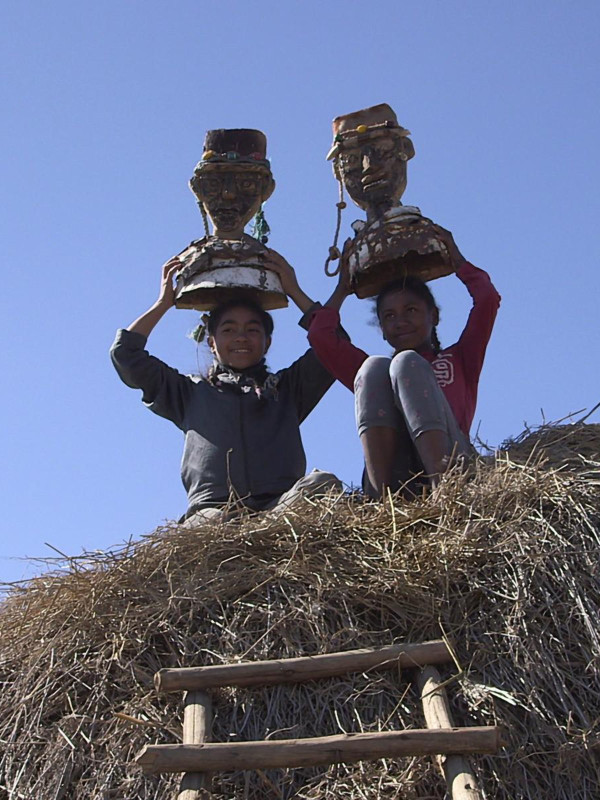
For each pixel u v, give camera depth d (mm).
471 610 4016
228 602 4113
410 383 4688
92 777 3732
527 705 3754
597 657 3811
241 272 5680
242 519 4438
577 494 4219
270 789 3586
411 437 4668
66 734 3844
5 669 4164
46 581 4371
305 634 3986
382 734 3512
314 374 5766
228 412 5551
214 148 5910
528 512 4195
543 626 3904
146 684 3924
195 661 3969
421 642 3904
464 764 3473
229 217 5859
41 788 3748
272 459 5480
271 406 5629
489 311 5504
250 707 3799
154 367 5684
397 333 5520
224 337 5746
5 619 4375
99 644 4078
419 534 4293
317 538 4270
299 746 3494
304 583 4117
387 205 5789
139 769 3688
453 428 4754
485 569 4086
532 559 4043
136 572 4246
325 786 3586
